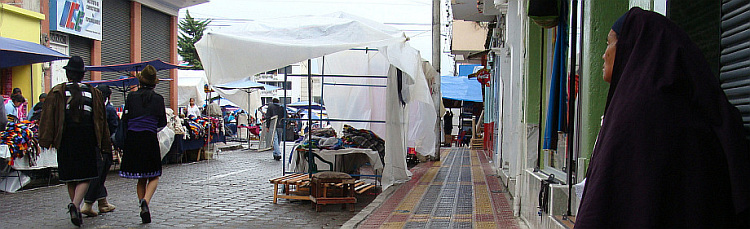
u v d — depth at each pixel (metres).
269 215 7.89
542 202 5.60
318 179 8.22
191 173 13.56
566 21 5.57
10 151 9.68
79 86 7.16
